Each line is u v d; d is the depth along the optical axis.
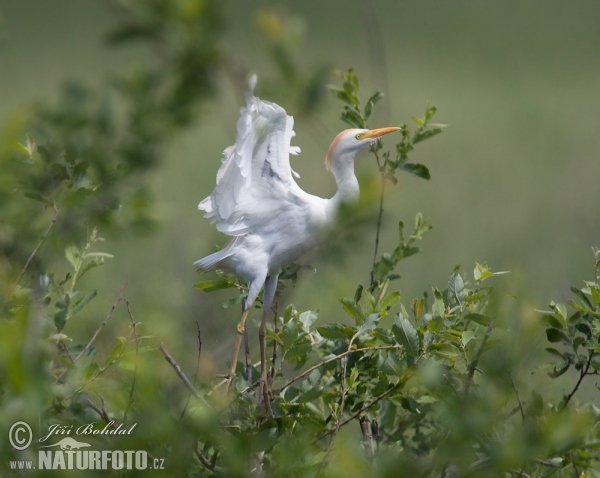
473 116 34.16
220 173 9.61
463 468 5.67
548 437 5.74
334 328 8.45
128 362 6.80
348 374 8.74
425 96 35.97
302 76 7.73
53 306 8.53
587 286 8.62
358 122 10.84
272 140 9.83
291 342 8.60
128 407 6.22
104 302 11.95
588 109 35.47
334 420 8.23
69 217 8.91
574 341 8.42
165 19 7.72
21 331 5.13
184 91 8.05
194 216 20.05
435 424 9.21
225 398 7.90
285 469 6.65
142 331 9.10
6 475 6.00
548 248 20.94
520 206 24.83
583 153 29.47
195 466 7.51
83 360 7.43
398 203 24.20
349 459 5.67
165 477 5.85
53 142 8.80
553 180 26.97
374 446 8.75
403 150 10.43
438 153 29.50
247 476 6.26
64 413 7.30
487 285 9.99
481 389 6.80
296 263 10.67
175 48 7.80
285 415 8.06
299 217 10.14
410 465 5.54
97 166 8.68
